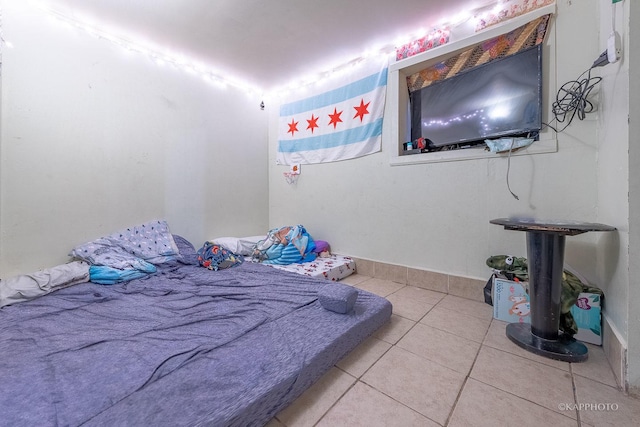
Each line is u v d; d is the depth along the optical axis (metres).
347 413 0.97
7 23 1.80
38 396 0.86
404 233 2.46
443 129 2.26
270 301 1.67
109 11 1.98
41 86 1.94
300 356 1.10
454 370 1.21
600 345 1.38
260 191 3.55
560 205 1.73
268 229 3.66
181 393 0.88
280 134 3.51
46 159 1.98
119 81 2.33
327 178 3.04
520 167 1.87
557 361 1.26
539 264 1.38
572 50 1.69
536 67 1.77
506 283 1.68
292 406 1.00
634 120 1.07
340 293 1.51
